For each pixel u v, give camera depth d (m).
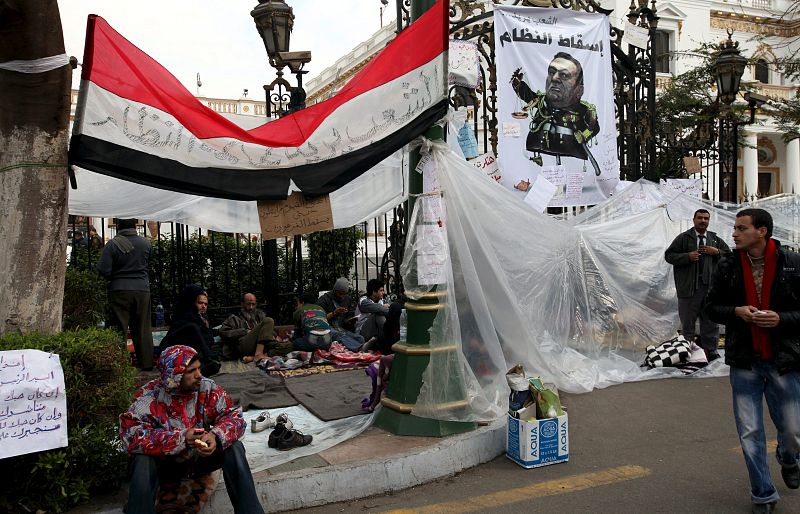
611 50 9.38
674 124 19.06
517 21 8.43
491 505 4.21
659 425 5.79
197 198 7.75
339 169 4.70
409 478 4.55
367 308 8.87
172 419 3.71
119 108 4.12
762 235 3.83
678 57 25.31
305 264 12.40
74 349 3.97
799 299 3.75
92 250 10.90
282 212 4.61
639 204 8.76
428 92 5.06
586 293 7.36
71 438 3.85
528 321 6.12
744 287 3.89
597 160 9.00
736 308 3.88
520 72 8.41
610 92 9.16
